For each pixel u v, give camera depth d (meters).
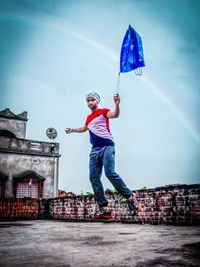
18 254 2.12
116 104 3.24
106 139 3.38
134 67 3.31
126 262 1.75
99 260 1.83
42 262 1.80
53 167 23.52
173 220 6.58
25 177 21.95
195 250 2.14
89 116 3.59
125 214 8.11
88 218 10.06
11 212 13.56
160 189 7.03
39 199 14.17
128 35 3.47
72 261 1.82
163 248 2.27
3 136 21.97
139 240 2.88
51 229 5.16
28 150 22.75
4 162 21.70
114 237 3.28
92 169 3.49
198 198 6.05
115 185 3.29
